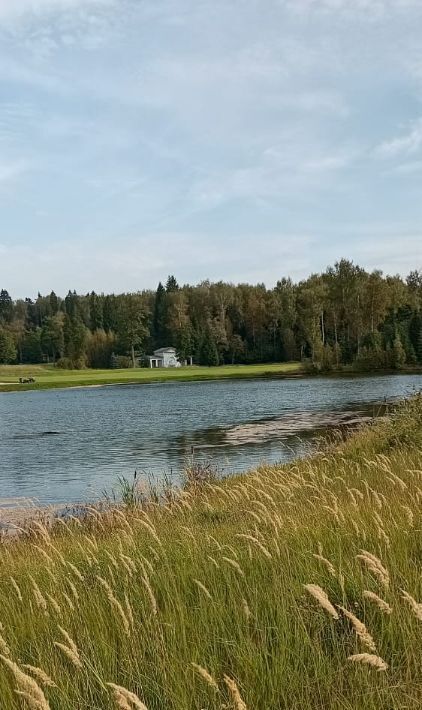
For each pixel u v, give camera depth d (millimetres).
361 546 5586
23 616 5465
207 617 4730
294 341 122250
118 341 142125
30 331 161750
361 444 15336
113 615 4930
